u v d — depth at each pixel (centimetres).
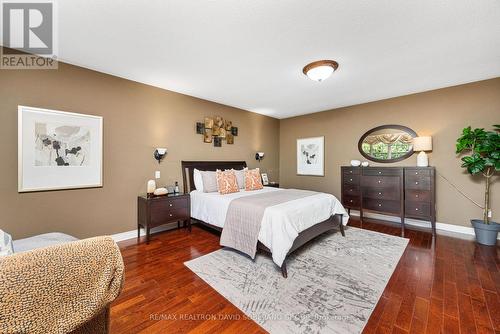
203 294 187
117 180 306
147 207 298
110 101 298
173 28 195
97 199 288
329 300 178
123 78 311
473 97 328
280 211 232
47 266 68
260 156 526
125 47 227
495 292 186
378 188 382
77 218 272
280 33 203
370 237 322
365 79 316
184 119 386
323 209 296
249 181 394
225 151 460
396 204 363
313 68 265
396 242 303
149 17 179
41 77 245
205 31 199
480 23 186
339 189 480
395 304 172
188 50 234
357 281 205
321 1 162
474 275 214
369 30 198
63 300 71
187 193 361
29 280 65
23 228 235
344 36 208
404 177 357
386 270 225
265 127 556
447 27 192
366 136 438
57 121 254
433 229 330
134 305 172
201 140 414
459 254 262
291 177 573
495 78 311
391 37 209
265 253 269
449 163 350
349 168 420
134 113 322
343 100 424
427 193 336
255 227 241
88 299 76
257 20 183
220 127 444
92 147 281
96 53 240
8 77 226
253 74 299
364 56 247
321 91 371
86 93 277
